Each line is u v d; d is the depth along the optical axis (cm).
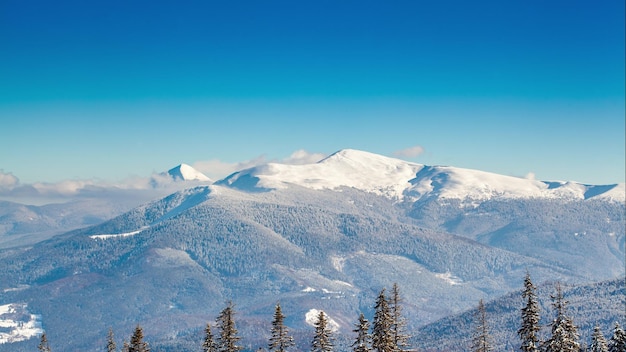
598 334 11394
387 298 11156
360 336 10894
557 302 10512
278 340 11431
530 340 10362
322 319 11381
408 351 11031
